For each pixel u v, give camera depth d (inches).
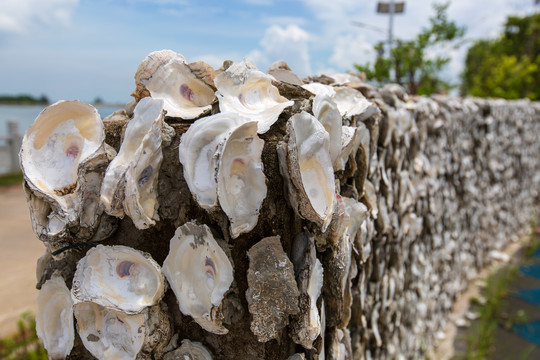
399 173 29.7
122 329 15.5
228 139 13.4
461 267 55.0
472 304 54.0
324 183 15.4
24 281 52.1
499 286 56.1
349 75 27.6
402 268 32.9
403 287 34.7
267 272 14.9
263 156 15.2
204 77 16.8
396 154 28.5
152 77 16.5
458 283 54.2
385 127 25.3
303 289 15.6
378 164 25.5
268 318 14.9
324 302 18.5
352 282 23.6
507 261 69.5
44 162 15.7
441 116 42.3
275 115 14.9
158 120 14.2
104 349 15.6
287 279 15.0
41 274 18.1
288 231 15.8
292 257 16.0
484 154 60.4
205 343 15.8
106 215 15.7
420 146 35.0
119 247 15.2
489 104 59.3
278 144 14.9
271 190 15.2
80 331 15.8
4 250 64.0
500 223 73.7
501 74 140.9
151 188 14.7
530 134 88.6
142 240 15.9
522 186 86.0
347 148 18.3
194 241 14.8
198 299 15.0
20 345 36.8
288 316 15.4
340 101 21.3
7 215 85.4
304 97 18.0
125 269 15.5
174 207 15.3
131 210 13.9
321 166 15.4
